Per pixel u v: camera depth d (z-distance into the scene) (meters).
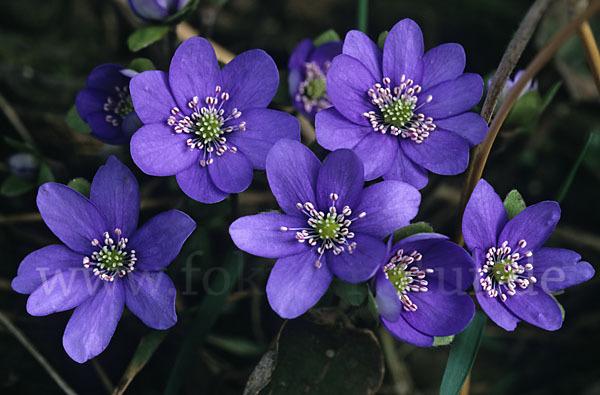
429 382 0.27
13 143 0.26
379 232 0.22
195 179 0.23
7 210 0.27
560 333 0.27
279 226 0.22
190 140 0.23
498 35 0.30
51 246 0.23
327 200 0.22
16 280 0.22
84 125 0.24
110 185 0.22
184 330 0.25
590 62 0.23
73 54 0.29
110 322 0.22
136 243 0.22
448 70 0.23
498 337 0.27
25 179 0.26
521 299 0.23
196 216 0.25
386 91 0.23
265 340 0.26
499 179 0.29
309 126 0.26
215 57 0.23
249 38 0.30
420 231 0.22
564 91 0.29
